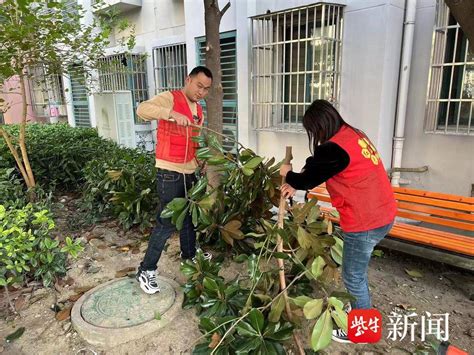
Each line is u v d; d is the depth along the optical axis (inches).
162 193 102.2
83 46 150.1
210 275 94.0
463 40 138.8
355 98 159.2
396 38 149.6
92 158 199.5
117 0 266.7
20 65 139.2
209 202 96.7
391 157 161.2
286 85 186.4
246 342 74.3
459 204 117.2
